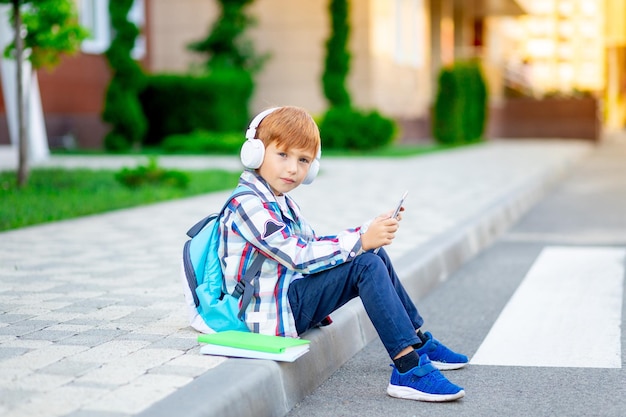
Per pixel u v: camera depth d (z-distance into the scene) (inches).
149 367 152.9
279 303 164.6
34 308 203.0
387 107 1004.6
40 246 298.8
